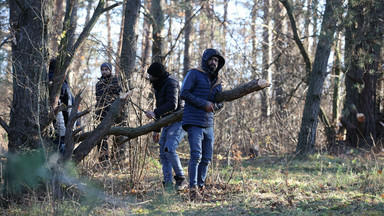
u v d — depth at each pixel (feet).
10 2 15.07
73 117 14.35
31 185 13.87
